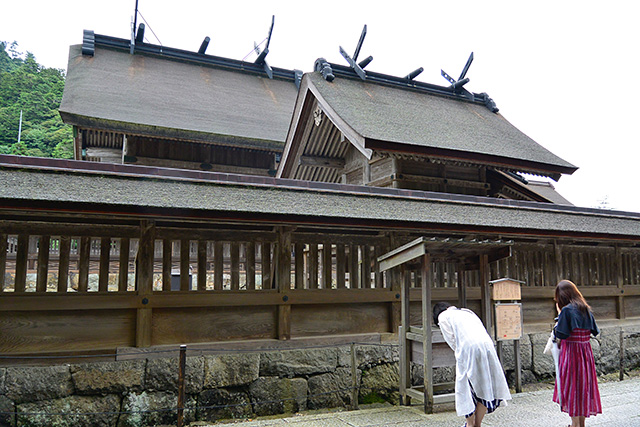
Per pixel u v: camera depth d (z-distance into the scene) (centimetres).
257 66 2294
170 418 561
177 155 1576
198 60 2142
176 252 1181
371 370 691
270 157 1703
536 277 863
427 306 546
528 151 1127
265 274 660
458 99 1459
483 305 602
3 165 522
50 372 520
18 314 523
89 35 1883
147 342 567
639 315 972
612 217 969
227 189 629
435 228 716
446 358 566
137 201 530
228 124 1628
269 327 646
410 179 1009
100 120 1355
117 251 1206
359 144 895
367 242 719
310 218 622
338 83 1201
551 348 469
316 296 670
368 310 714
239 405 555
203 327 606
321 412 631
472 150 962
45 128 4688
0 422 495
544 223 827
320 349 661
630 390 686
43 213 522
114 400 542
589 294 898
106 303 554
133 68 1870
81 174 556
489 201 857
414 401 614
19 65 6762
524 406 582
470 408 411
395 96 1273
